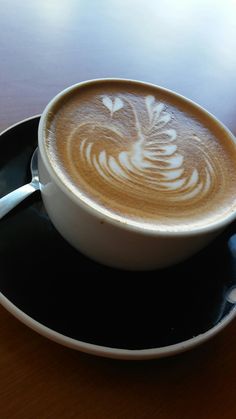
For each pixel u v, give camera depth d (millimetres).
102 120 211
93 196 177
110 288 177
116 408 152
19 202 187
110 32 339
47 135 189
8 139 210
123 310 170
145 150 206
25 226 186
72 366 159
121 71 306
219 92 323
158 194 189
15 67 273
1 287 162
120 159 197
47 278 172
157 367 166
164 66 328
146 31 358
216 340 180
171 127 223
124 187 187
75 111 208
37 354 159
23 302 160
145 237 157
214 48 370
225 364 174
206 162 213
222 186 205
